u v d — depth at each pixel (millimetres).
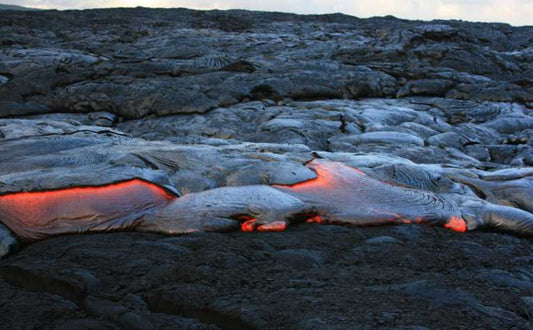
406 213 5426
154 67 16297
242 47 23031
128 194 5230
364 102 13656
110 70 15531
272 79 14211
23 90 13352
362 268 4172
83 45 23625
